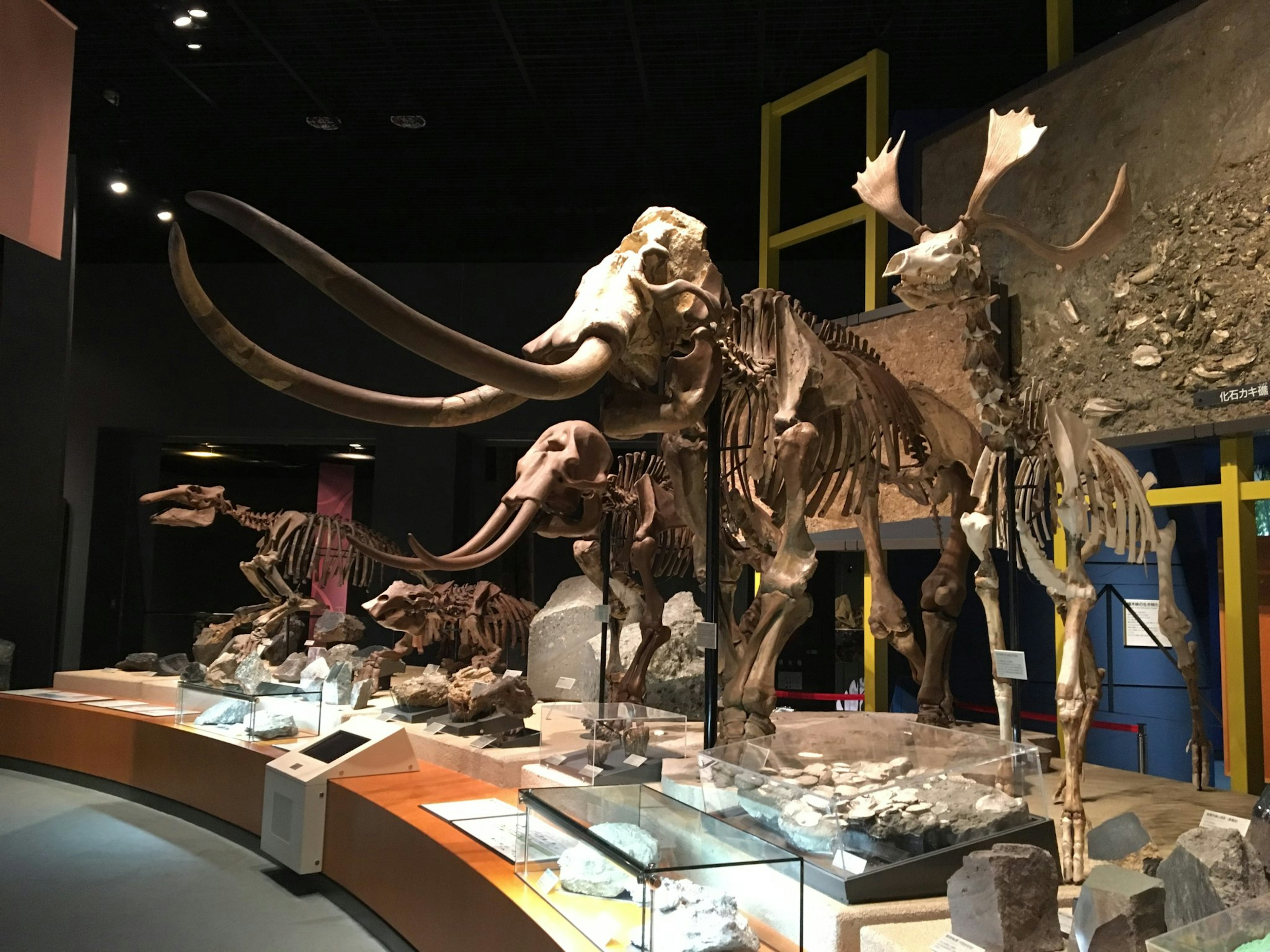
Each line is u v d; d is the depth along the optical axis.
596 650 7.11
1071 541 3.83
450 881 3.71
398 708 6.67
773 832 3.22
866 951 2.69
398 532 9.27
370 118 7.81
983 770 3.21
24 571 9.09
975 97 7.71
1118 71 5.96
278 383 2.47
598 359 2.98
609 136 8.02
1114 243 3.80
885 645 7.29
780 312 4.15
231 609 11.16
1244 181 5.25
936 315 6.71
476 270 9.33
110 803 6.73
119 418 9.74
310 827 4.99
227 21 6.55
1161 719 6.41
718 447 4.00
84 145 8.42
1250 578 5.23
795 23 6.53
